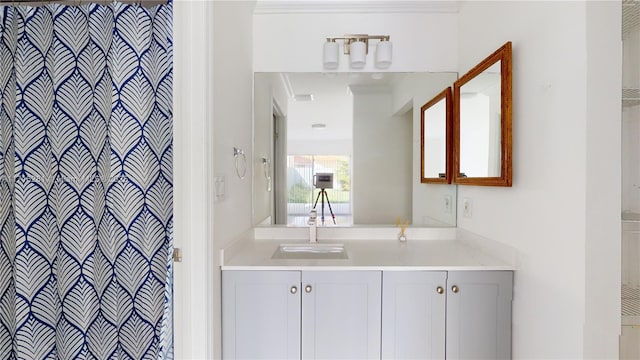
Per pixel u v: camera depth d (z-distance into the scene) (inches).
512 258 56.1
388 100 82.0
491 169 60.5
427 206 82.2
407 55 80.5
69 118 59.2
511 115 55.1
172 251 48.3
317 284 57.1
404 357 57.4
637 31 40.0
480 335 57.2
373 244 75.6
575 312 42.0
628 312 40.6
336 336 57.3
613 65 39.3
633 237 40.7
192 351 47.4
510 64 54.9
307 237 81.6
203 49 46.4
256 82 80.8
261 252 67.1
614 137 39.4
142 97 58.1
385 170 83.1
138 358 60.0
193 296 47.4
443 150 80.5
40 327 60.1
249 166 77.8
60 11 58.7
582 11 40.2
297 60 80.6
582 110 40.4
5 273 61.9
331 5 78.3
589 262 40.1
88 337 60.0
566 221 43.4
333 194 83.7
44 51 60.2
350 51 78.0
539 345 49.2
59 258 59.9
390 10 79.3
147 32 58.2
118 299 59.9
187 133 46.6
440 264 58.0
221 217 55.1
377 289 57.2
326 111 82.7
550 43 46.1
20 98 59.3
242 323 56.8
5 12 61.4
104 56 59.5
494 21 61.8
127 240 59.1
